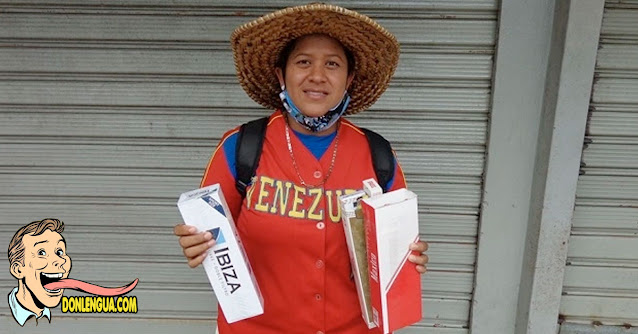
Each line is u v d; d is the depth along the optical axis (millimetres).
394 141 2033
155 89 1995
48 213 2197
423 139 2027
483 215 2084
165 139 2066
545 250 2016
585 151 1989
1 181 2145
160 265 2275
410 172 2074
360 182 1233
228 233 1090
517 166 2008
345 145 1262
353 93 1417
